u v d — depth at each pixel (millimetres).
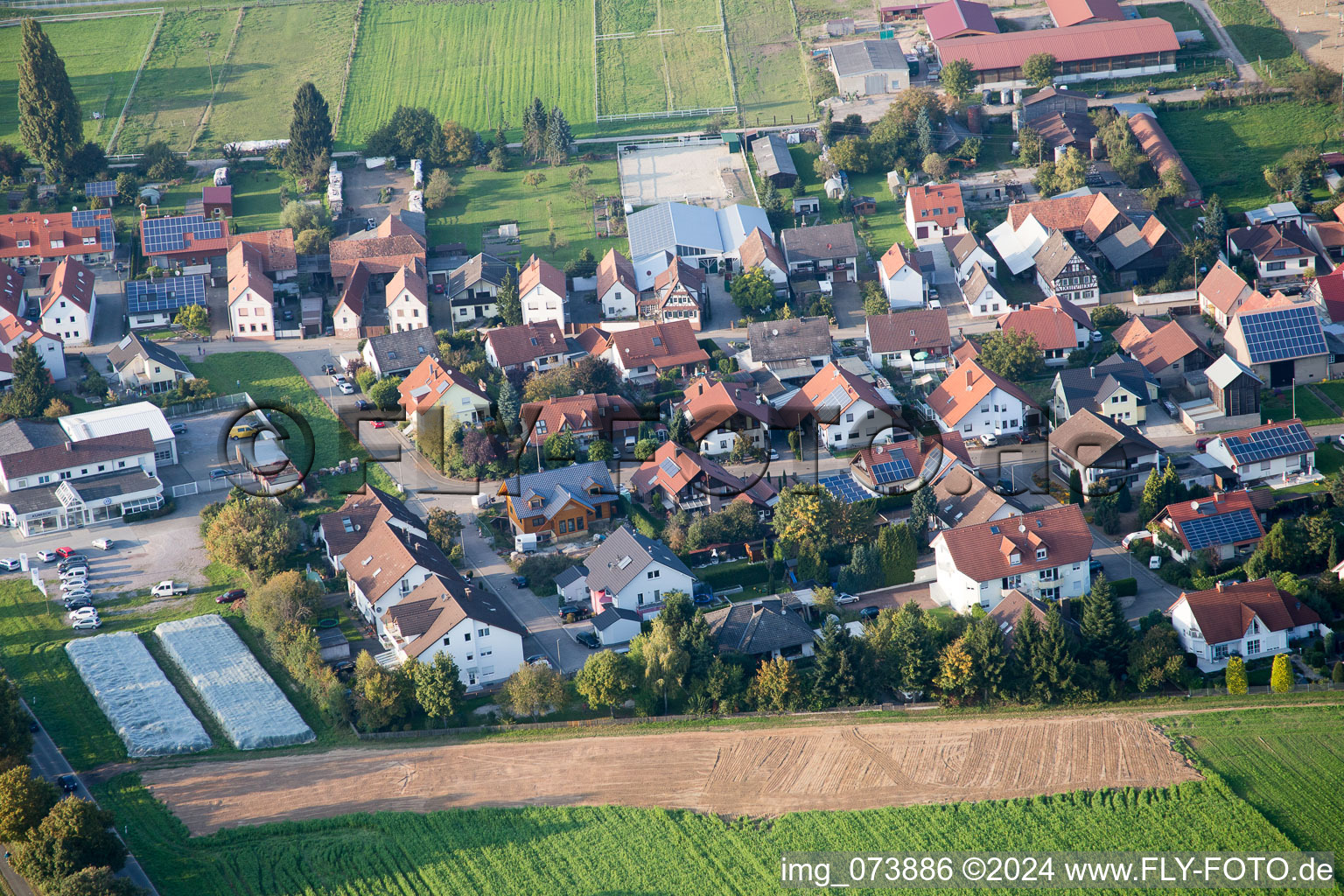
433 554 150125
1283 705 128875
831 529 153125
